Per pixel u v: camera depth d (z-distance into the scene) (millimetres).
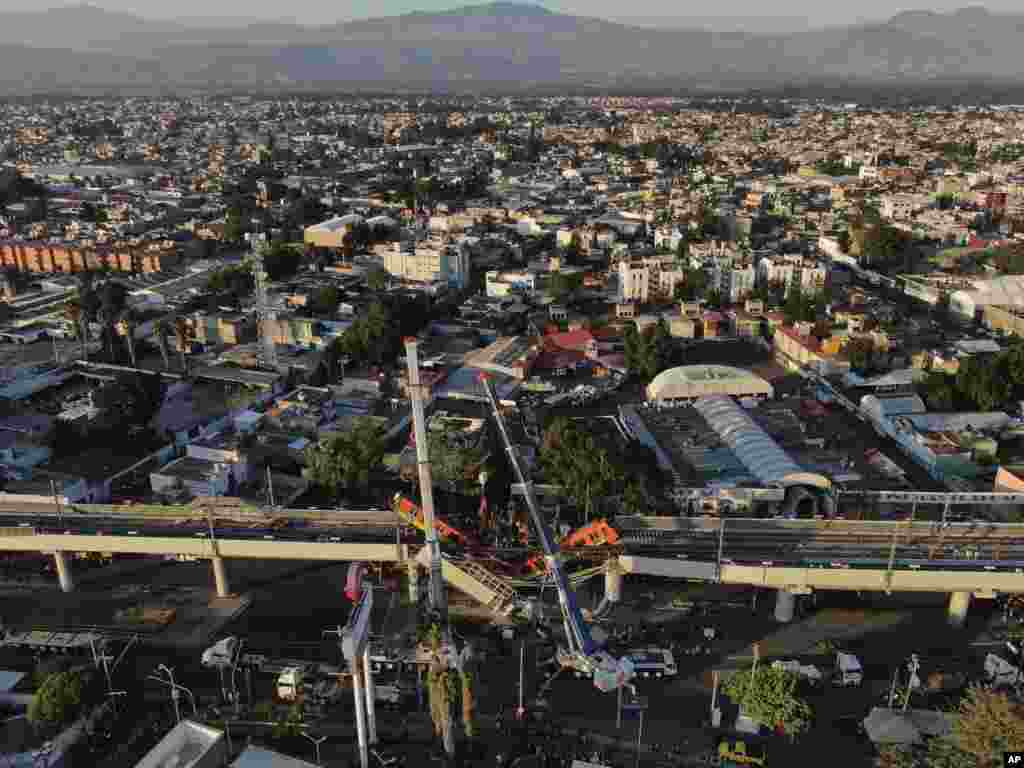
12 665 146250
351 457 197000
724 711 135875
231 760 121500
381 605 165250
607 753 127000
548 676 144875
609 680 138000
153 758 111625
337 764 125812
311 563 180250
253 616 161000
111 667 144875
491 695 140375
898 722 127750
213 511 173500
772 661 146250
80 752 126562
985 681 140625
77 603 164750
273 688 141500
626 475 187375
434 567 147000
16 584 171000
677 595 166750
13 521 172125
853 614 160500
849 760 125250
